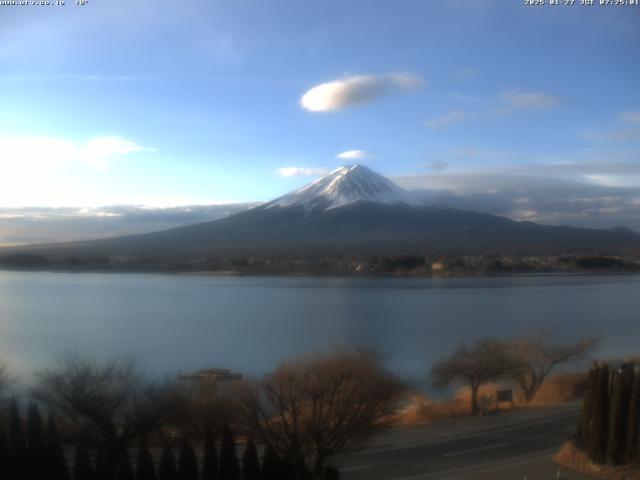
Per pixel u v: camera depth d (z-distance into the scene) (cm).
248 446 1705
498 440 2353
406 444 2309
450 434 2441
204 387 2567
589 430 2012
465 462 2089
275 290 12056
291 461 1928
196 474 1681
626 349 5075
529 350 3591
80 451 1688
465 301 9625
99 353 4816
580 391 3291
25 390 3022
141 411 2161
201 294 11212
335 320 7325
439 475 1953
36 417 1702
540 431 2478
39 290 12112
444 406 2925
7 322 7256
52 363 4147
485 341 4706
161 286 13250
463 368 3153
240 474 1712
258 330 6525
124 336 6069
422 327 6681
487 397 3092
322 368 2491
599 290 11700
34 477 1677
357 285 13262
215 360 4600
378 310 8456
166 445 1866
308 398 2452
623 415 1959
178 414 2241
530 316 7694
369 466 2058
